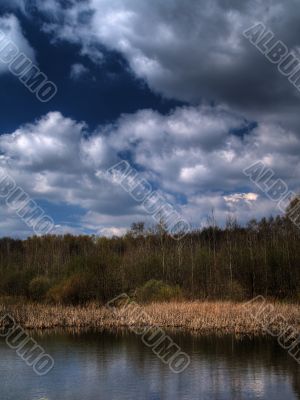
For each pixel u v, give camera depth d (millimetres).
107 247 63469
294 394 17750
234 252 54656
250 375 20797
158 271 53750
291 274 51438
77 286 49844
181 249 59562
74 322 38969
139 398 17406
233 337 31531
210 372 21453
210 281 51406
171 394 17875
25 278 55500
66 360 24484
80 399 17375
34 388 18984
